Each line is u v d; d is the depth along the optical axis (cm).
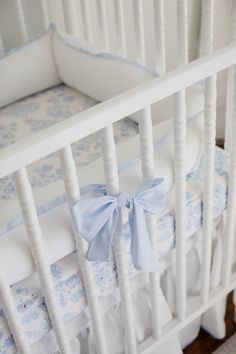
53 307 92
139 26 139
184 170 95
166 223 106
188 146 97
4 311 87
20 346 93
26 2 169
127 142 102
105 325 119
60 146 74
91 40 163
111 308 115
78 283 98
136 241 89
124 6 185
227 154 122
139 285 114
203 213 112
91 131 76
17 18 164
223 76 191
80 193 86
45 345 105
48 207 91
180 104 86
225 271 132
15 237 85
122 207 87
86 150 139
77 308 101
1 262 82
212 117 93
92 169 95
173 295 128
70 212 82
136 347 123
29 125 150
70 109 155
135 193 86
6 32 173
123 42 150
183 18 123
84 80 153
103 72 143
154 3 129
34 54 157
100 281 100
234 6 102
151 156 87
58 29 157
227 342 153
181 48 129
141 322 123
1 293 82
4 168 70
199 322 150
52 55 161
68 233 88
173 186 102
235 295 151
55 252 87
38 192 100
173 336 134
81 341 118
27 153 71
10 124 152
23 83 159
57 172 131
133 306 120
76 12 177
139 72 132
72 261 97
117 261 97
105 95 148
